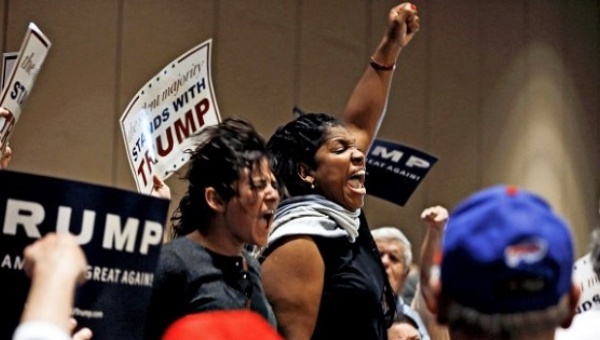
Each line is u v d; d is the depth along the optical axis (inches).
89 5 189.8
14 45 181.5
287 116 215.5
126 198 79.4
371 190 153.5
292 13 216.7
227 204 97.7
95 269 78.0
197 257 96.5
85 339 76.7
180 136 131.5
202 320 49.6
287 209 115.8
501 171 245.6
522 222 52.1
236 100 208.8
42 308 49.2
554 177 254.8
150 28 197.0
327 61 220.8
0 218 75.5
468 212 53.6
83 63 188.7
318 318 113.7
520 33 249.9
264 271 112.8
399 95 232.5
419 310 166.9
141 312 80.2
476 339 53.0
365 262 117.3
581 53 261.3
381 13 227.9
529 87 250.8
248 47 210.7
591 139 262.8
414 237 231.3
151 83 129.3
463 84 240.8
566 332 71.2
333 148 119.6
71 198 77.3
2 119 111.3
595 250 76.6
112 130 191.6
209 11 205.5
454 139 239.0
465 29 241.8
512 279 51.6
